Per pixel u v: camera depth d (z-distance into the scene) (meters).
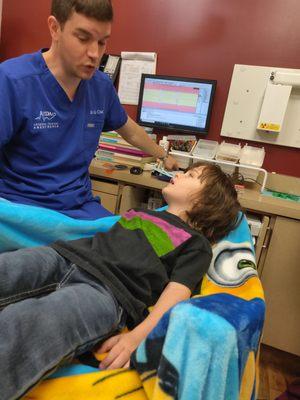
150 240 1.08
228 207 1.23
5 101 1.16
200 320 0.63
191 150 1.82
